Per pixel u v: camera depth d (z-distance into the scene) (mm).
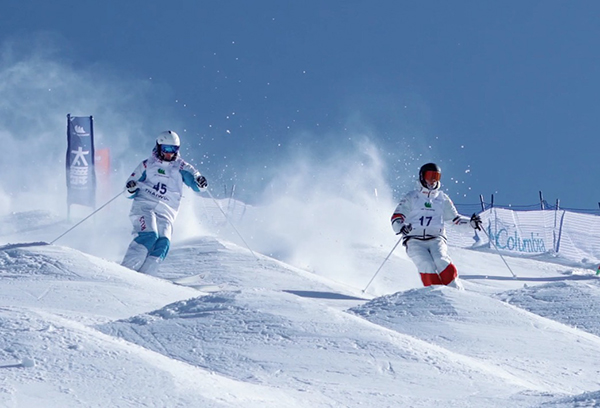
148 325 18219
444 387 15102
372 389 14633
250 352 16328
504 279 50312
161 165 36219
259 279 36031
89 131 63875
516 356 19453
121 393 11703
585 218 81125
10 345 13086
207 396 12141
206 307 19312
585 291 31406
